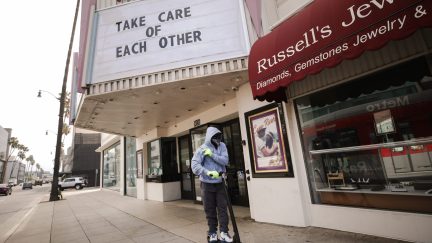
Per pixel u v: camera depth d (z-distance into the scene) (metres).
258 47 4.66
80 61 6.02
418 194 3.51
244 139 6.13
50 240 5.78
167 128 11.46
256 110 5.79
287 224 4.98
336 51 3.31
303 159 4.91
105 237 5.56
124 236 5.47
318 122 4.75
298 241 4.00
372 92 4.04
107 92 5.74
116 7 6.08
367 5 3.04
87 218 8.41
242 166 7.72
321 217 4.56
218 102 7.74
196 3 5.74
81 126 10.07
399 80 3.74
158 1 5.94
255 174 5.75
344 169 4.41
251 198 5.90
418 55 3.47
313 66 3.59
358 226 4.01
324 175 4.66
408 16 2.68
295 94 5.08
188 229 5.51
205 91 6.47
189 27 5.63
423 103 3.50
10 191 31.36
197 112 8.89
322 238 4.01
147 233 5.52
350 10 3.22
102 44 5.96
